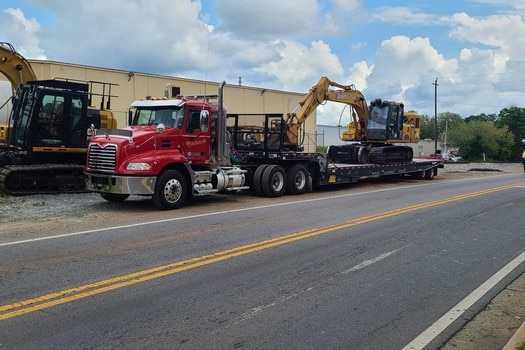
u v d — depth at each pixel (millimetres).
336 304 5590
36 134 14039
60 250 7734
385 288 6207
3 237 8656
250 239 8750
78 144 14781
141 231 9352
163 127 12281
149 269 6730
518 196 16078
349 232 9570
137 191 11750
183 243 8352
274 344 4516
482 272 7031
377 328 4949
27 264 6898
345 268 7051
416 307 5574
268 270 6844
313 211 12273
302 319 5121
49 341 4449
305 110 20359
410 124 25906
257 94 41031
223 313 5227
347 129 24578
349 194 16625
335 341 4617
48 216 10914
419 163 23734
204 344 4469
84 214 11281
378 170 20672
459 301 5805
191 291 5887
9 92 17484
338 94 21875
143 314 5141
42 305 5320
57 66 27734
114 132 12172
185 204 13438
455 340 4777
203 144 13352
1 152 14836
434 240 9039
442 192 17312
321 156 17562
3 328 4715
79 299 5527
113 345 4402
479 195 16297
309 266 7102
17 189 13781
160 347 4387
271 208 12781
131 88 31344
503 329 5062
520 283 6582
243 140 16578
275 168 15461
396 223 10680
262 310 5340
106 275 6430
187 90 34719
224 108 13961
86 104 14938
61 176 14422
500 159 74000
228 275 6566
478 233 9766
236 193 16516
